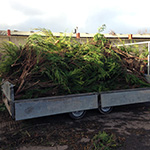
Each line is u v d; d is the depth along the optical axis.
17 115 3.66
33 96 4.09
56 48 4.93
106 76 5.21
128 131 3.75
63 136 3.53
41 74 4.42
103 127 3.99
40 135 3.59
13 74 4.48
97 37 5.79
